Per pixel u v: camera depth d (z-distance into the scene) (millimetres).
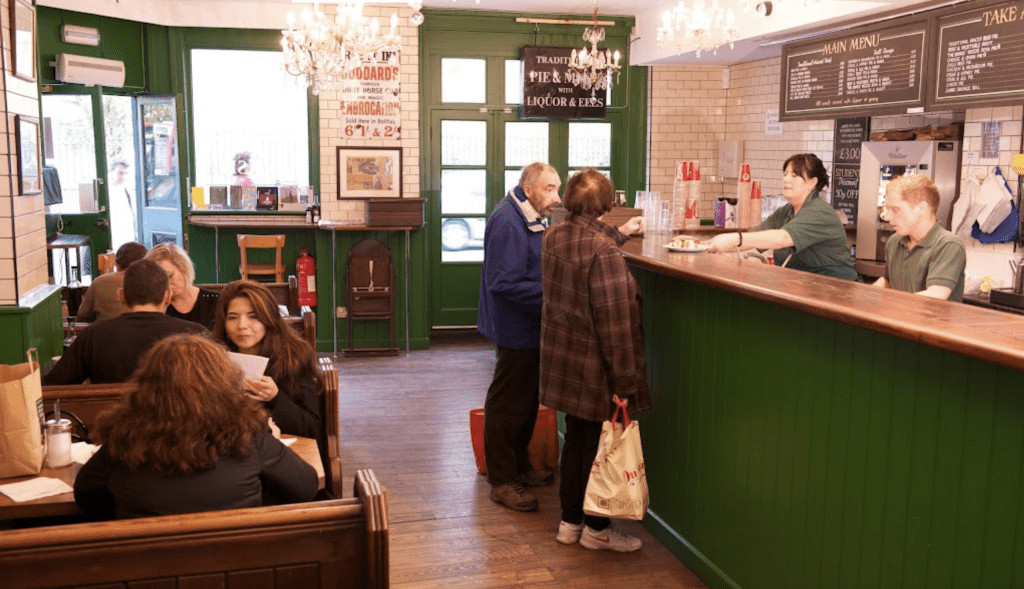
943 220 5887
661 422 4277
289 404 3406
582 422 4129
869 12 5578
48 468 3010
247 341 3498
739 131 9195
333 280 8680
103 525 1979
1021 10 4648
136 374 2393
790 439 3193
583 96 9008
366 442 5844
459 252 9383
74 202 8156
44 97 7945
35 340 4762
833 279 3396
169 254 4898
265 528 2059
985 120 5605
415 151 8805
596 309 3812
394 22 5531
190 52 8547
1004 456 2268
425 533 4352
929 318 2529
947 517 2455
